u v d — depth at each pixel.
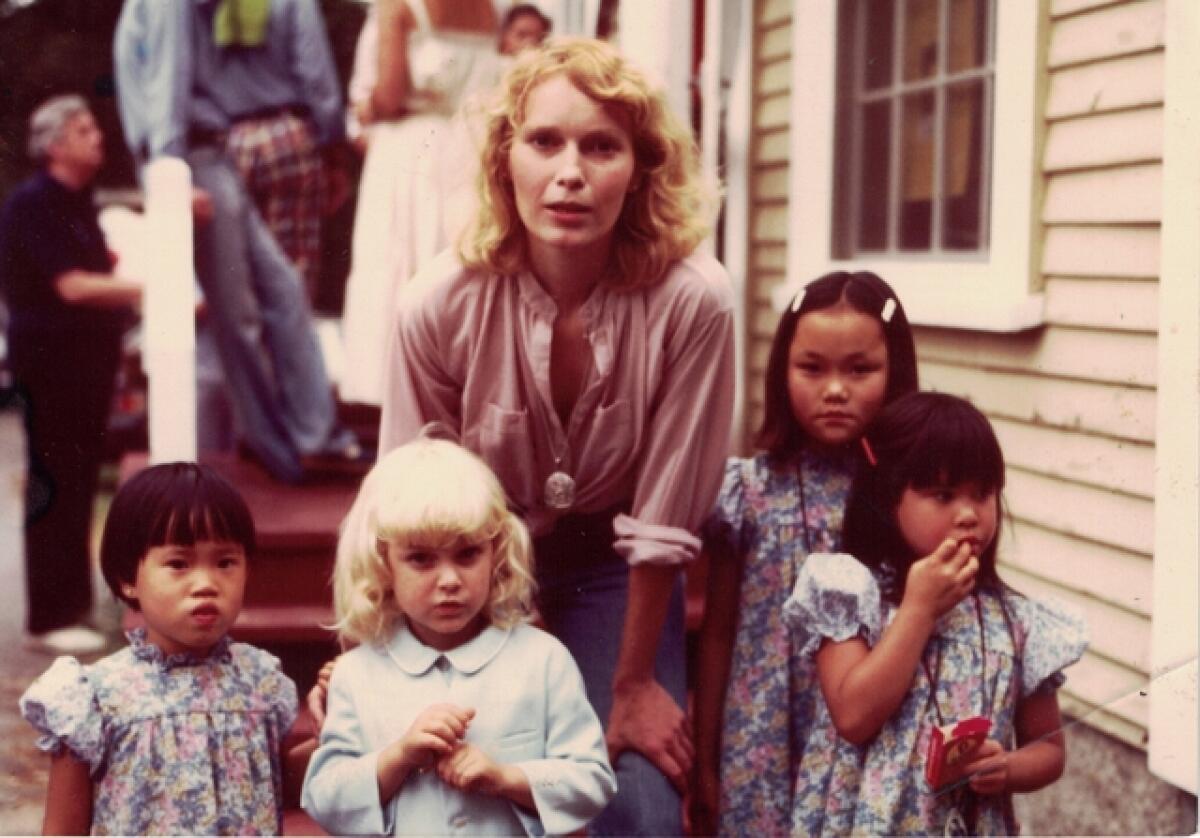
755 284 2.94
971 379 2.87
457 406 2.31
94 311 2.94
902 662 2.22
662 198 2.20
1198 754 2.95
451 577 2.12
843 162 2.91
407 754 2.08
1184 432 2.79
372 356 2.97
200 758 2.13
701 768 2.41
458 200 2.32
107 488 3.13
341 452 3.16
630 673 2.30
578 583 2.35
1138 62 2.79
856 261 2.92
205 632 2.15
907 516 2.31
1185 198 2.76
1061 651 2.33
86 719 2.09
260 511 2.90
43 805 2.63
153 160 2.88
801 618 2.29
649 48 2.83
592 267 2.20
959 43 2.96
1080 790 3.04
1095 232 2.83
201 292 3.05
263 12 2.92
